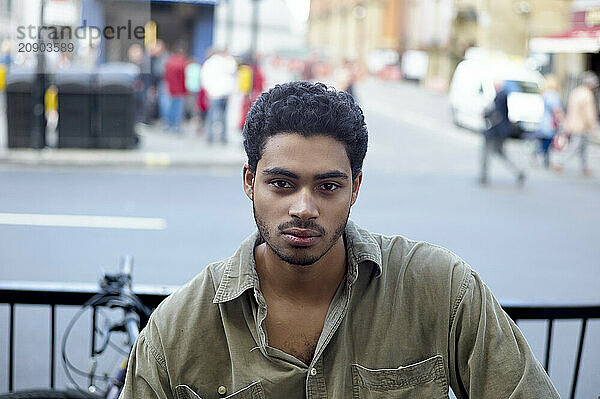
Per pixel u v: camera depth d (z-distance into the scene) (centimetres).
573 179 1595
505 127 1455
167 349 177
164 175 1398
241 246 181
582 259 925
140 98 1883
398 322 178
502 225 1105
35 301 316
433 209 1199
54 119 1741
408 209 1191
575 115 1681
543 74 2967
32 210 1070
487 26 3678
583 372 534
